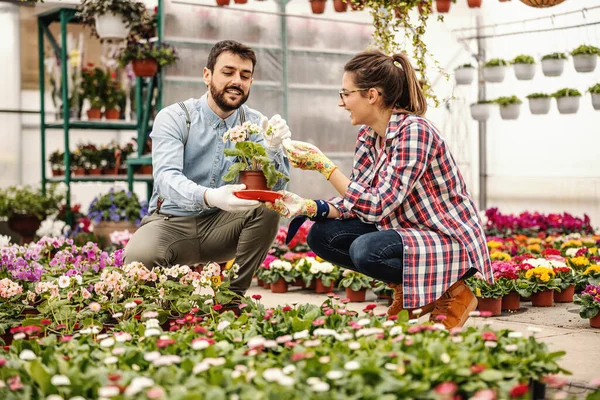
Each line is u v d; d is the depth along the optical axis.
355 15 9.76
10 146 9.79
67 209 8.70
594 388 2.89
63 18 8.39
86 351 2.73
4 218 9.33
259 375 2.41
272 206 3.51
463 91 10.72
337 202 3.67
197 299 3.82
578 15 9.34
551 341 3.90
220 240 4.24
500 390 2.34
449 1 8.38
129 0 8.01
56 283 4.05
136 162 8.43
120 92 9.22
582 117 9.47
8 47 9.70
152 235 4.16
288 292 6.11
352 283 5.56
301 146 3.59
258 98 9.13
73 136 10.23
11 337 3.81
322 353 2.62
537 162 10.03
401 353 2.50
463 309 3.52
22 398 2.33
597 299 4.30
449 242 3.47
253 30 9.04
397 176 3.41
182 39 8.51
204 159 4.18
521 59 9.05
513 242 7.50
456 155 10.74
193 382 2.31
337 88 9.67
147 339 2.92
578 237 7.91
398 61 3.64
